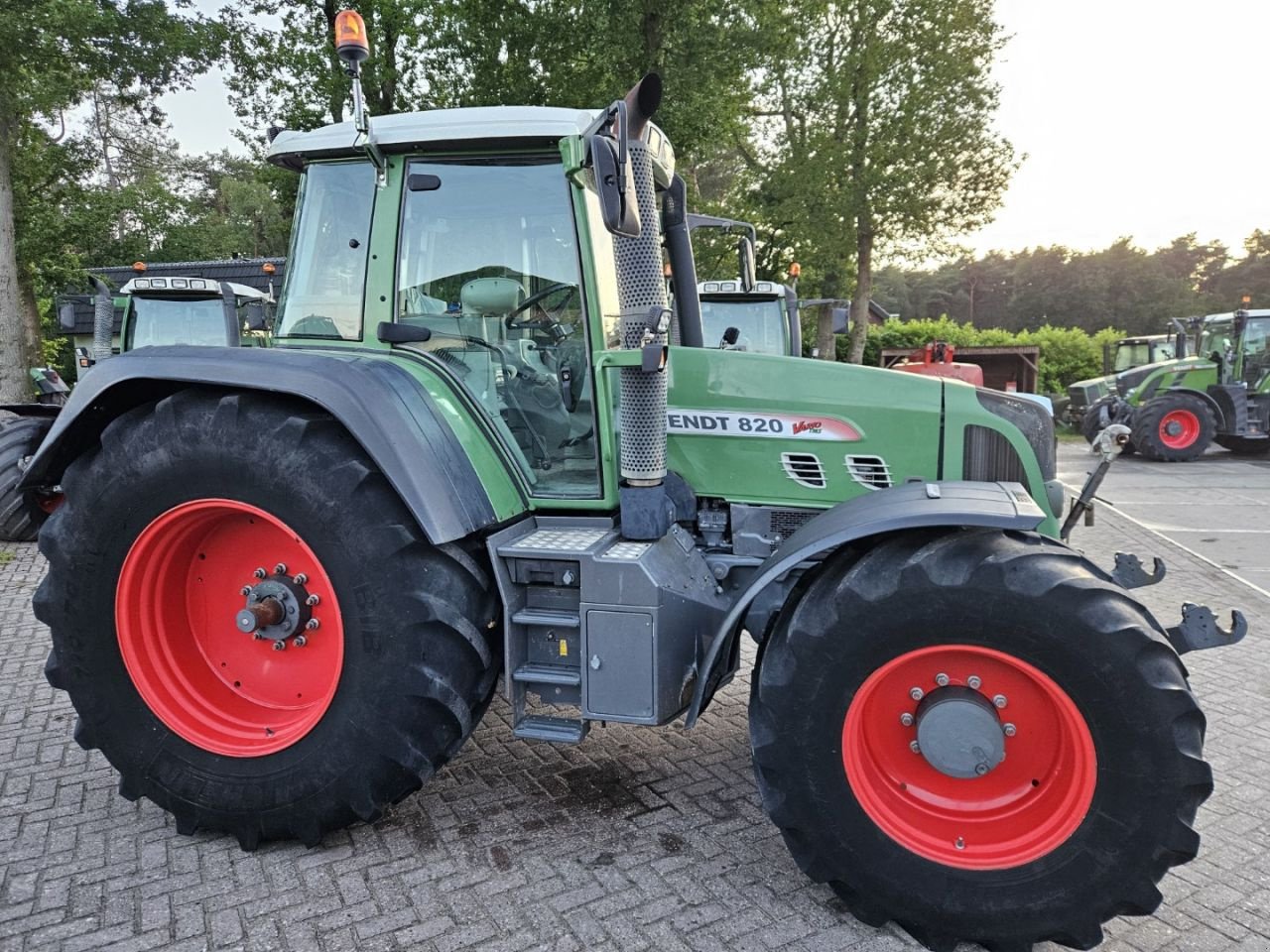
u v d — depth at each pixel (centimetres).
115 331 1041
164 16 1230
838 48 1733
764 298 916
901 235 1788
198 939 221
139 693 268
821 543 227
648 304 246
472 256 284
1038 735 216
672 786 302
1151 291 8012
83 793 299
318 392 244
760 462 299
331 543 244
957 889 213
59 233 1736
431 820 280
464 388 281
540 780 306
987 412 291
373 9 1305
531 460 292
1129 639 197
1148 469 1179
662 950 217
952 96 1666
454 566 253
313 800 253
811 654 219
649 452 259
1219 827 276
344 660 248
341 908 234
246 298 1015
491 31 1254
